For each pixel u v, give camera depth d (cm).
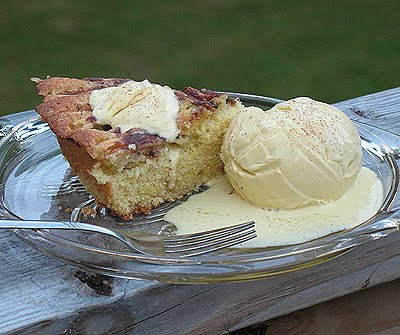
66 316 43
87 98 58
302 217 52
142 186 54
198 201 55
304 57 130
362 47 133
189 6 153
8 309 43
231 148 53
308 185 52
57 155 59
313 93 116
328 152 52
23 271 46
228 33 140
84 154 53
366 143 58
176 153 55
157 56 131
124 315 45
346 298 52
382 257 50
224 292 46
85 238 48
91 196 55
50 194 55
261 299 47
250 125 53
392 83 119
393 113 64
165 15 148
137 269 44
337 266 49
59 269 46
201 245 47
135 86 57
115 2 154
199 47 135
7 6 150
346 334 50
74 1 153
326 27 142
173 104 56
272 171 52
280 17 147
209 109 56
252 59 129
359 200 53
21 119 62
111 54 131
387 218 47
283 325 50
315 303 49
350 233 46
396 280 53
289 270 45
